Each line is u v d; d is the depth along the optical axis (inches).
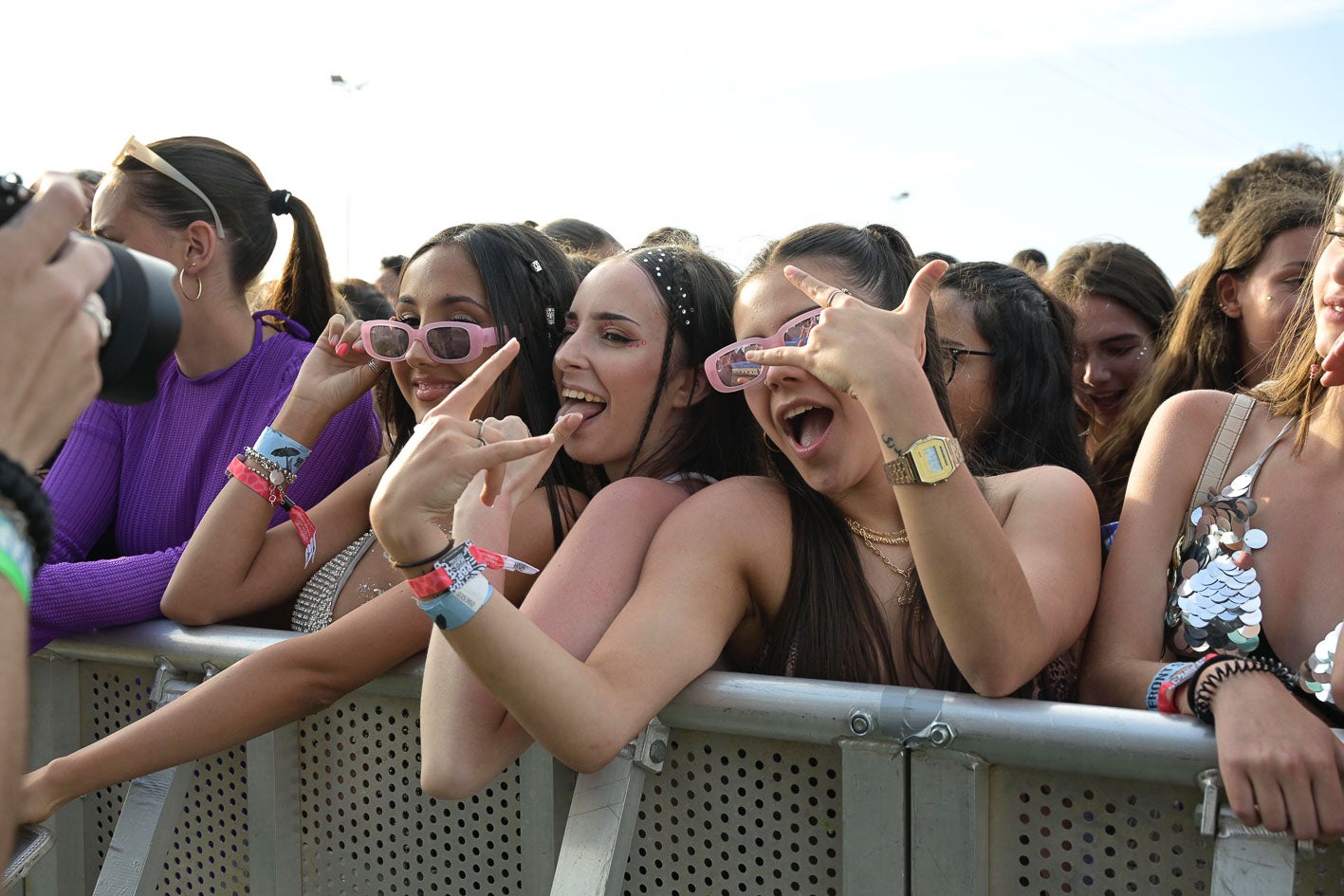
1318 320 58.9
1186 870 50.0
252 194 101.7
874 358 53.1
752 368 65.9
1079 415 127.3
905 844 53.9
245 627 84.5
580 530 67.4
